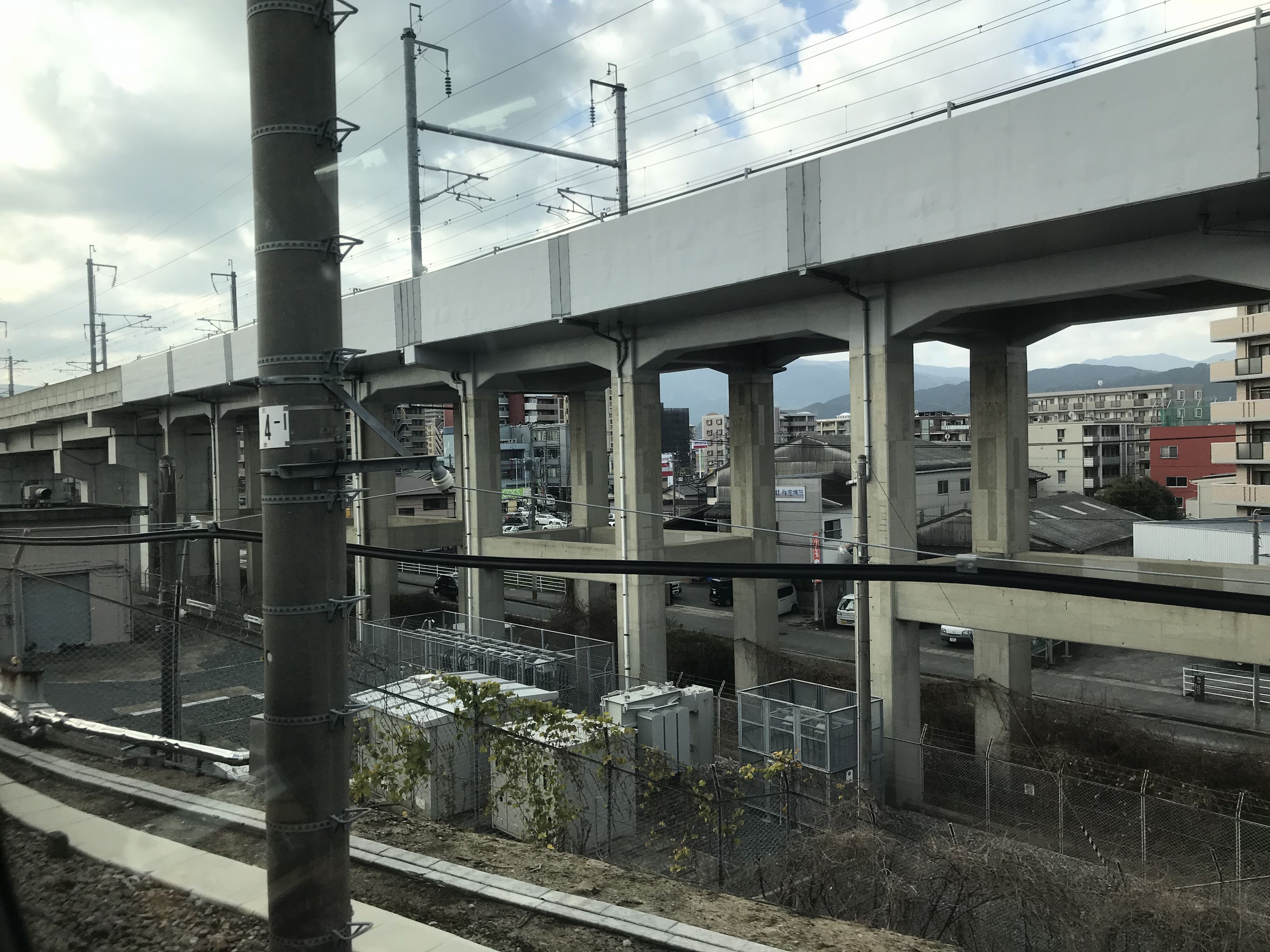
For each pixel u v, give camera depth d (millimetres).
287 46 4469
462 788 11867
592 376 29562
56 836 5465
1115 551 34781
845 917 8258
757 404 25422
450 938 5938
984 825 15398
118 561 18094
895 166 14211
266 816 4578
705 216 17188
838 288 17156
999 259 14797
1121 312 17969
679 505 55781
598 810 11250
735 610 25516
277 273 4504
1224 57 10812
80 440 46000
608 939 6098
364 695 12773
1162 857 13305
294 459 4504
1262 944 8320
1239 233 12227
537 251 20828
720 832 10289
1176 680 28172
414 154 22766
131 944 4730
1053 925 8422
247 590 29766
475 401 25922
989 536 19906
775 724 17359
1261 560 23875
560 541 26594
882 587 17406
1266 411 42844
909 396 17156
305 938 4480
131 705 13156
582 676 21531
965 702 22047
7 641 14594
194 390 32094
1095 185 12031
